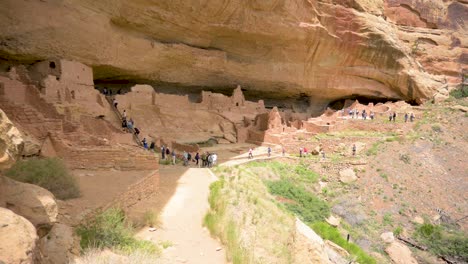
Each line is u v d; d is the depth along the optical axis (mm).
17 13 14828
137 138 17922
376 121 29422
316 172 21609
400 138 26047
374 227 17828
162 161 17250
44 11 15609
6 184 3754
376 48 31828
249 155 20766
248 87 30844
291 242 9438
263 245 7973
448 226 18922
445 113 31094
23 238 2822
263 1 23391
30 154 8742
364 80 34062
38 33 15695
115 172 9547
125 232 5840
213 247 6633
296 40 27969
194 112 24812
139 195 8500
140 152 10070
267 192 15039
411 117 29922
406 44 38594
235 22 23906
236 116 27297
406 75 33500
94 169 9633
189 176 13602
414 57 36906
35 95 12430
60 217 5109
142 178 8828
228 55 27281
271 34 26109
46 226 3816
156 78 24391
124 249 5352
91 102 16922
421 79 34250
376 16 33031
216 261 6066
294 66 30328
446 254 16594
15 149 3389
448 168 23891
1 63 16250
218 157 20359
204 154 18500
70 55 17500
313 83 32344
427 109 32406
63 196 6465
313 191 19781
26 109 9586
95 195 6941
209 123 25219
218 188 10219
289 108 36062
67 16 16422
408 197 20484
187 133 22969
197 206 9047
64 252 3977
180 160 18641
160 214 8008
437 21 41906
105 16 18109
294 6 25516
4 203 3521
